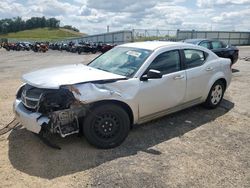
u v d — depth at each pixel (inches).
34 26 7234.3
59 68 198.7
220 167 152.6
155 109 193.3
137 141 183.0
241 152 170.1
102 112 166.2
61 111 159.6
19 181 138.5
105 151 168.7
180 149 173.0
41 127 158.9
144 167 151.6
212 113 239.0
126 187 134.0
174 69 203.8
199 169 150.3
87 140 168.1
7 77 449.1
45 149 170.2
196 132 199.3
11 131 197.0
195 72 216.8
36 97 164.4
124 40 1898.4
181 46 213.3
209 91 236.2
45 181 138.4
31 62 782.5
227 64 250.8
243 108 255.6
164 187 134.2
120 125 173.5
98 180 139.3
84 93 158.4
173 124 213.0
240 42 2172.7
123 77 177.0
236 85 358.9
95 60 219.0
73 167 150.8
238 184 137.5
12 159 158.9
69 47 1627.7
